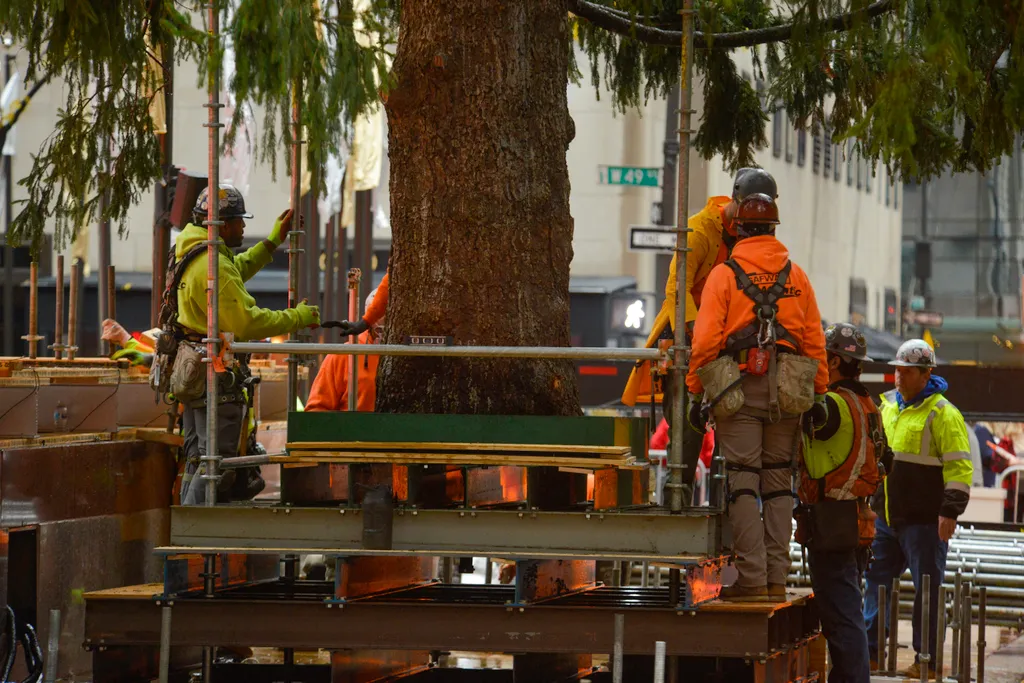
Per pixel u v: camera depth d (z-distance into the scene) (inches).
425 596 799.7
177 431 1031.6
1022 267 5142.7
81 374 952.3
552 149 811.4
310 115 780.6
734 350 744.3
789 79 1079.6
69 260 2630.4
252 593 783.7
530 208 796.0
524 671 789.2
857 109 849.5
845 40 851.4
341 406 1054.4
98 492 924.0
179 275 877.8
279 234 903.7
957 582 1034.7
